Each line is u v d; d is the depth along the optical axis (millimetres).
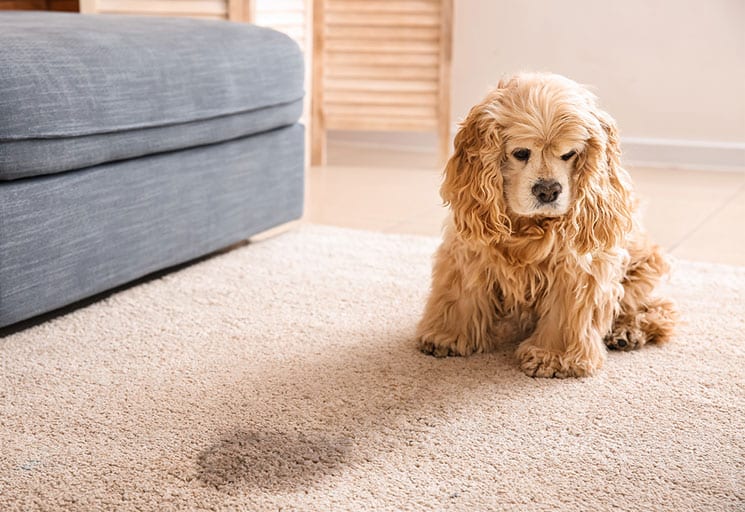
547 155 1479
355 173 3467
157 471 1226
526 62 3781
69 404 1425
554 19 3693
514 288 1615
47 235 1674
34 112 1590
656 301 1783
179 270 2148
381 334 1763
